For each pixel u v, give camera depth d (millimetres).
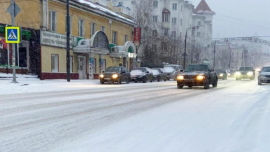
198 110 8406
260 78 21953
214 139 5035
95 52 28453
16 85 17375
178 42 57812
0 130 5793
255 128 5883
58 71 25391
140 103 10172
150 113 7898
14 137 5262
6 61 21734
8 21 24250
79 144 4785
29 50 23203
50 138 5195
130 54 36031
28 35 22484
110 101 10727
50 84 19734
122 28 38688
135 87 19516
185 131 5656
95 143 4832
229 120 6781
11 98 11492
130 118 7133
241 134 5379
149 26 46750
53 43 24531
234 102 10312
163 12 67375
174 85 22719
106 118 7145
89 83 24062
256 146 4578
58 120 6863
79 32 29312
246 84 23562
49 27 24547
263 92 14695
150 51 47094
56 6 25203
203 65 18766
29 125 6281
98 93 14211
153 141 4918
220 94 13656
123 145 4688
